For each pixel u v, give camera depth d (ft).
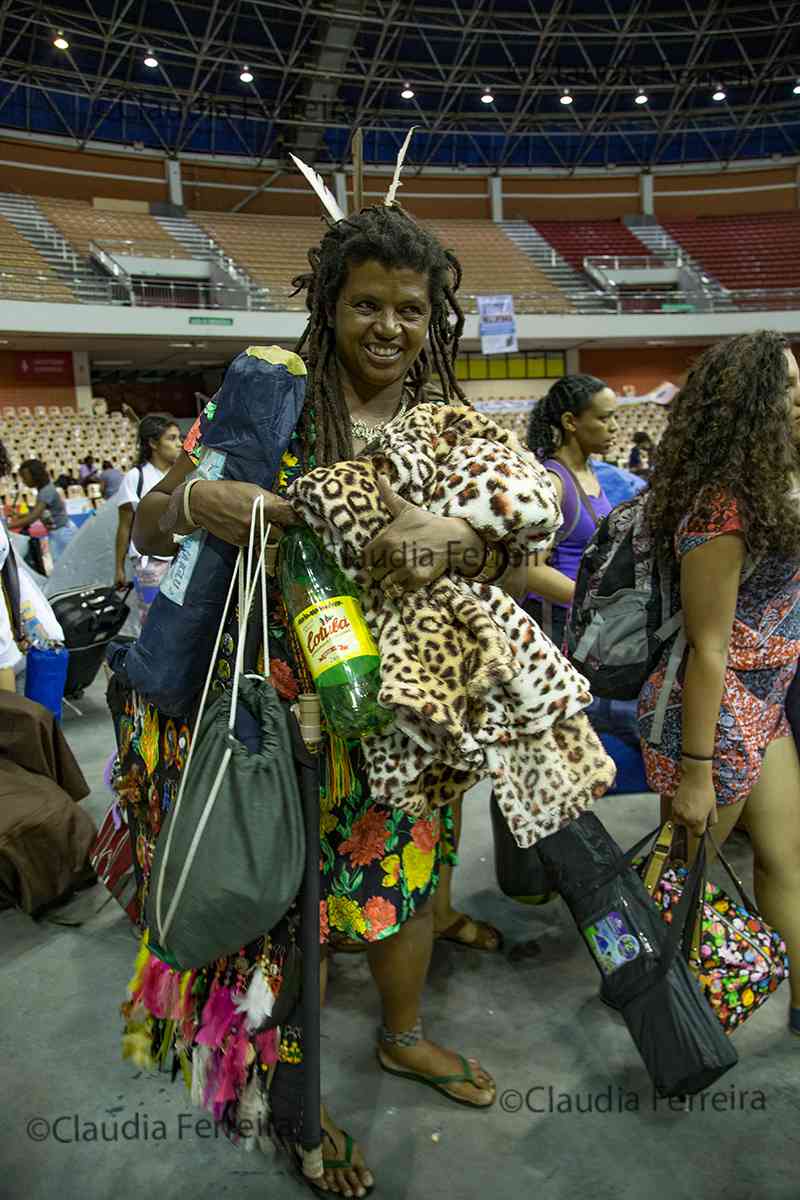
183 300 58.39
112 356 65.92
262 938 4.53
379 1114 5.39
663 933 5.04
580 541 8.50
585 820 5.49
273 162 77.82
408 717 3.96
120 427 58.70
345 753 4.62
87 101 70.49
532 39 71.51
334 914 4.80
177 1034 5.14
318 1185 4.79
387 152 80.69
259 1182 4.92
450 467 4.04
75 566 15.16
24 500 45.91
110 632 14.05
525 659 4.08
